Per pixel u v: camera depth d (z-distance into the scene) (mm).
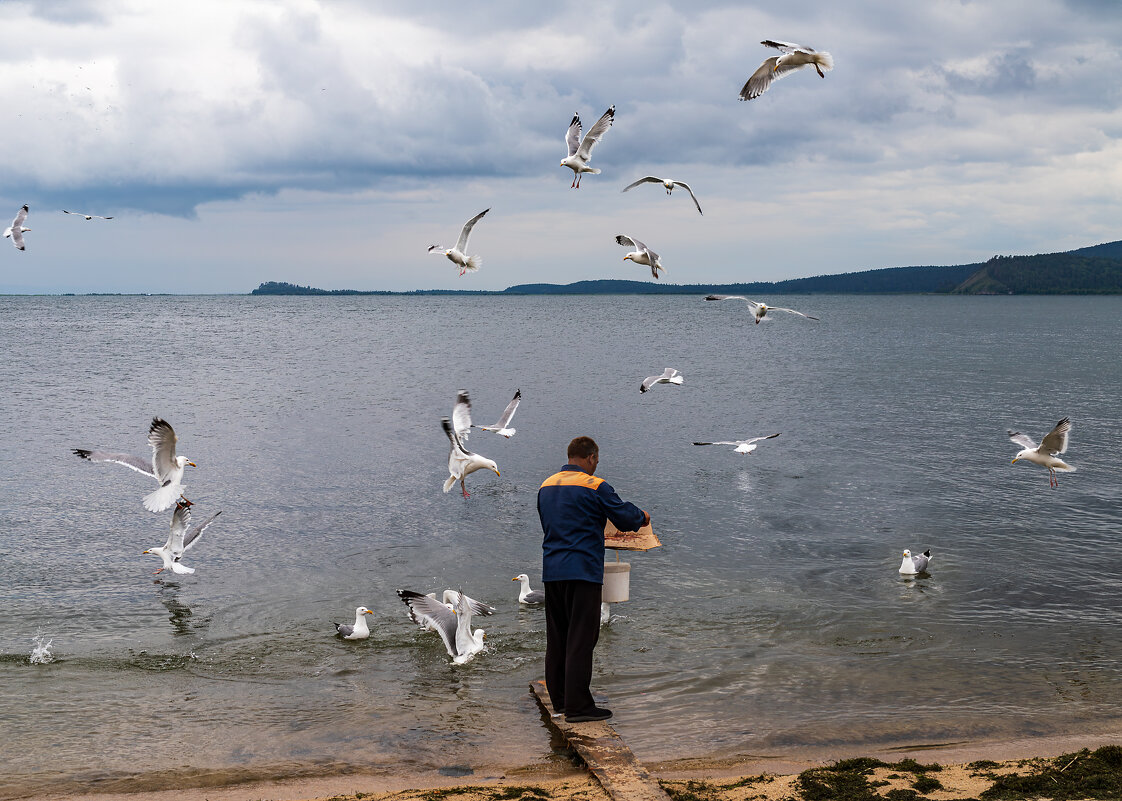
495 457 32156
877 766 10422
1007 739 11750
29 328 120812
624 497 26125
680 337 112625
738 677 13922
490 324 149875
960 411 44438
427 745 11586
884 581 18641
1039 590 18031
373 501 25609
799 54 13891
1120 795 9320
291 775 10750
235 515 24078
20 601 17641
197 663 14703
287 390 53406
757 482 27969
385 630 16219
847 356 80562
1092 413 43594
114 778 10695
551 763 10992
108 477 28547
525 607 17453
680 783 9984
